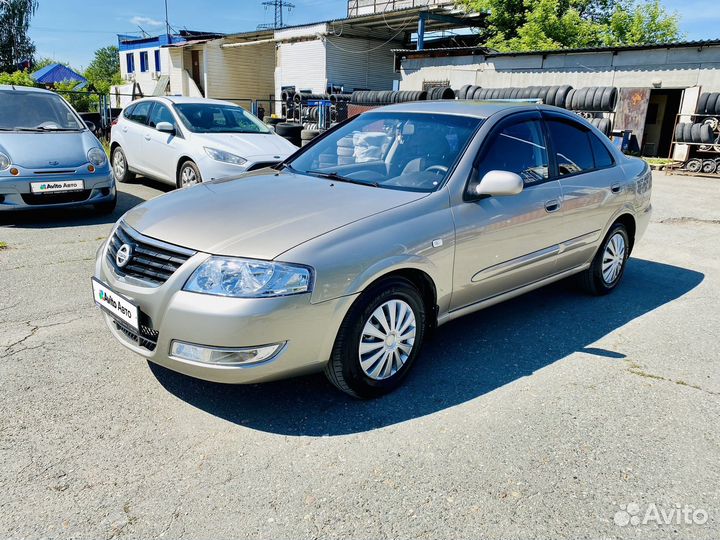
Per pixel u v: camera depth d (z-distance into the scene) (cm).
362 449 260
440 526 214
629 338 398
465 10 2316
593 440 273
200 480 235
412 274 312
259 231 277
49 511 214
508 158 371
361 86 2678
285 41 2644
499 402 305
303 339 265
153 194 855
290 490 231
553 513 223
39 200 623
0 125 659
